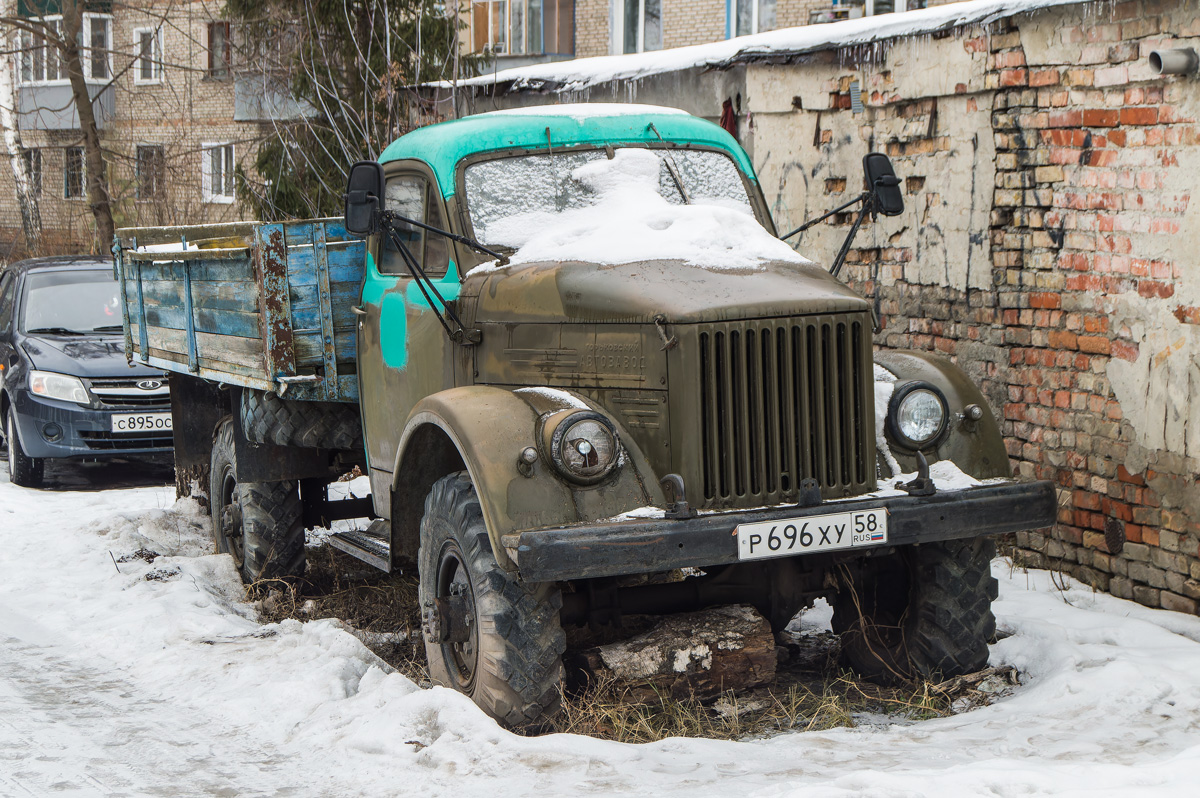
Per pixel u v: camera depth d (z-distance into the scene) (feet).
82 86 59.67
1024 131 22.40
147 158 69.87
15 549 27.53
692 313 14.51
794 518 14.60
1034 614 19.48
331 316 20.59
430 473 17.17
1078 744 14.05
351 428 22.16
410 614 22.15
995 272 23.20
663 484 14.74
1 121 76.13
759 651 16.06
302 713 16.20
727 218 17.13
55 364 36.65
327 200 49.06
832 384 15.20
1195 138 19.04
